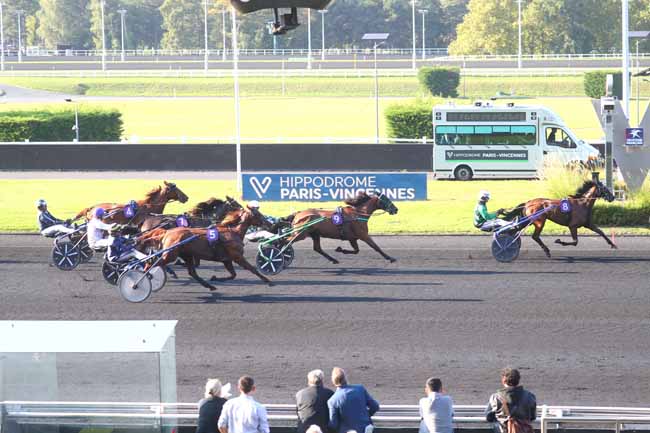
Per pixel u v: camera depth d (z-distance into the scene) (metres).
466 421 10.41
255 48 131.38
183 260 20.39
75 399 9.15
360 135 53.09
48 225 21.31
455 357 14.88
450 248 23.53
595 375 14.01
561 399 13.02
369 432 10.12
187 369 14.45
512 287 19.39
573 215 22.06
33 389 9.17
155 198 22.33
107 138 50.38
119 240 18.56
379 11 135.00
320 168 39.06
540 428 10.57
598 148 39.56
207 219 20.69
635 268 21.03
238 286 19.70
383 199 21.12
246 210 19.22
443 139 36.50
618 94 69.50
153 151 39.62
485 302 18.19
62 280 20.33
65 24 155.75
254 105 69.44
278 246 20.58
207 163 39.53
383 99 71.31
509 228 21.56
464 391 13.36
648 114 26.81
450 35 137.88
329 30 131.62
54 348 9.06
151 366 9.07
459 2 145.50
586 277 20.22
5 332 9.46
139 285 18.33
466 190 32.78
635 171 27.11
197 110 66.81
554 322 16.78
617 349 15.23
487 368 14.34
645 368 14.30
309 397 10.34
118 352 9.02
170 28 138.50
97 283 20.03
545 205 21.97
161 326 9.63
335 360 14.79
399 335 16.08
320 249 21.30
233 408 9.87
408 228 25.89
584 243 23.98
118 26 146.75
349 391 10.22
